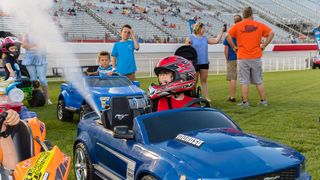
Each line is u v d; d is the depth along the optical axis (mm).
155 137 4934
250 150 4332
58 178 3684
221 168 3990
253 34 11352
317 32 44562
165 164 4250
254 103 12711
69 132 9625
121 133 5047
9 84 4320
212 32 50281
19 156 4152
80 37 38250
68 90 11109
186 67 5992
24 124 4203
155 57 34750
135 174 4738
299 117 10195
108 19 43688
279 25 62438
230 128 5191
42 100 13422
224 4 62969
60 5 41000
